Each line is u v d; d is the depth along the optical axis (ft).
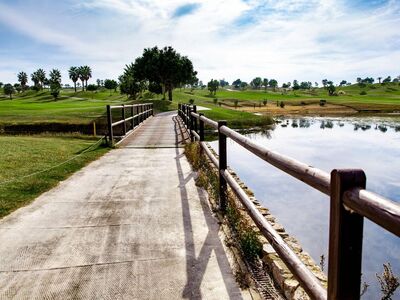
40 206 13.82
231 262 9.11
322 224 22.48
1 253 9.75
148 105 86.07
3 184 16.42
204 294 7.71
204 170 19.77
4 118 94.48
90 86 438.40
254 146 8.58
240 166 41.88
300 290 7.34
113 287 8.02
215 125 13.83
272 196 29.07
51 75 438.40
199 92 447.01
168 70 192.03
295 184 32.73
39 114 105.09
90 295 7.71
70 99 322.96
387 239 20.65
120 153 27.04
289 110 217.77
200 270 8.73
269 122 119.24
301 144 66.85
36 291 7.87
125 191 15.99
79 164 22.24
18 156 24.85
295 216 24.12
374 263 17.39
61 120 90.58
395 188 34.04
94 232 11.21
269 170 39.19
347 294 3.91
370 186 34.99
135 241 10.49
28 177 17.95
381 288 13.25
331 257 4.08
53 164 22.57
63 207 13.70
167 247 10.05
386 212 3.00
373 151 57.47
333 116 165.27
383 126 109.81
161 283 8.17
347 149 59.88
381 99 339.57
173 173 19.66
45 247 10.11
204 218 12.41
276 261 8.65
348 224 3.83
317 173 4.82
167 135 40.78
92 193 15.70
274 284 8.19
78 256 9.53
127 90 256.32
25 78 495.41
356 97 388.98
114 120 91.56
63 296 7.68
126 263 9.12
